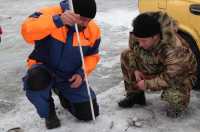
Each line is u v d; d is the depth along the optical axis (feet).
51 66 12.77
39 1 35.47
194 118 13.52
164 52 12.59
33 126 13.64
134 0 33.19
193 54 13.65
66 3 12.60
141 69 13.46
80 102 13.23
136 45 13.08
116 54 20.88
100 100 15.17
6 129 13.61
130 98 14.20
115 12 29.45
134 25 12.16
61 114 14.20
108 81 17.44
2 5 34.73
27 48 22.98
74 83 12.87
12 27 27.43
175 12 14.76
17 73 19.10
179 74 12.69
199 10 13.99
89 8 11.85
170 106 13.42
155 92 15.42
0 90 17.16
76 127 13.29
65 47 12.43
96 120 13.64
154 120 13.50
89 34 12.85
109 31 25.07
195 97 14.93
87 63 13.06
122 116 13.83
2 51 22.74
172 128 13.00
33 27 11.95
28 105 15.37
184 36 14.78
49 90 12.67
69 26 12.41
